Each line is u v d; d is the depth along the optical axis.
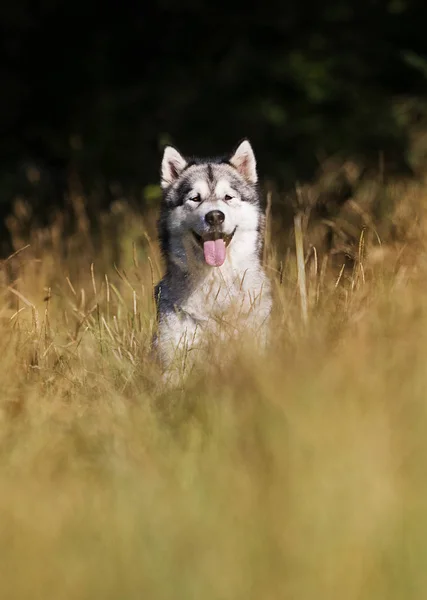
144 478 9.00
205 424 9.96
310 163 30.67
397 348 10.10
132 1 38.78
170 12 38.22
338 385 9.33
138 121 35.59
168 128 34.59
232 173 15.40
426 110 29.50
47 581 7.64
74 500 8.92
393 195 17.88
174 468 9.17
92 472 9.75
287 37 35.44
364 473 8.17
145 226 20.94
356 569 7.40
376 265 13.13
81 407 11.49
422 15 33.75
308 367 9.81
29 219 26.12
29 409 11.08
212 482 8.65
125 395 11.88
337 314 12.07
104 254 20.17
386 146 29.16
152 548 7.86
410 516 7.84
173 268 14.77
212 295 14.27
